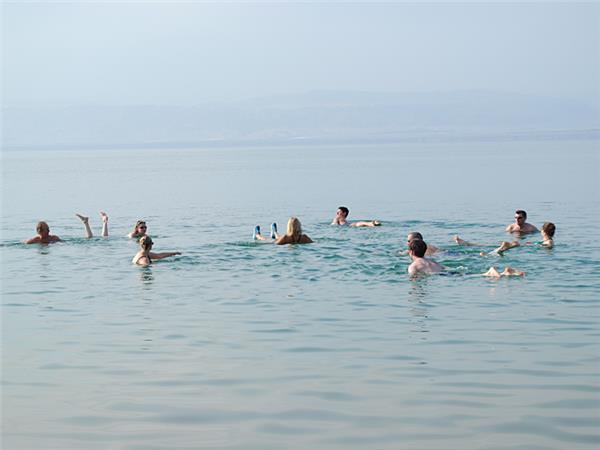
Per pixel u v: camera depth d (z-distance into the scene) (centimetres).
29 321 1541
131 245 2597
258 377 1153
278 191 5616
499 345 1301
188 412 1016
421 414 993
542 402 1026
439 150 14862
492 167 7975
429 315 1525
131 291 1819
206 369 1198
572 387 1081
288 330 1429
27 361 1259
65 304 1695
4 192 6294
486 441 906
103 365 1229
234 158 14462
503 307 1579
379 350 1284
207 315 1559
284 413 1006
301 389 1096
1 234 3266
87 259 2303
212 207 4425
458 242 2383
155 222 3594
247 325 1472
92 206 4722
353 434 935
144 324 1495
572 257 2155
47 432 960
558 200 4253
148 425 975
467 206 4097
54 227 3534
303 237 2519
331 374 1162
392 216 3662
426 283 1839
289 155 15150
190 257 2280
